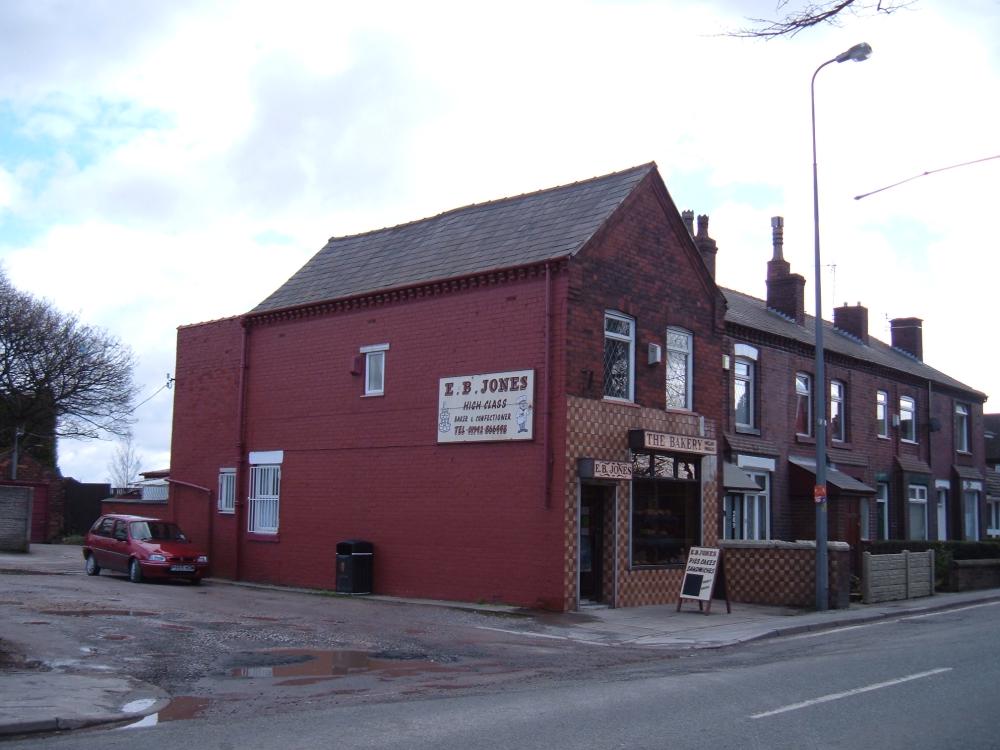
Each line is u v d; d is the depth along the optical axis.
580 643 15.47
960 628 17.33
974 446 40.44
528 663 13.34
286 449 24.52
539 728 8.74
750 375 27.69
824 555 20.14
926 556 23.98
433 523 20.86
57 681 11.06
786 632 17.05
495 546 19.67
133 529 24.38
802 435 29.20
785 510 28.14
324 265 26.34
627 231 20.78
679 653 14.59
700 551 19.64
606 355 20.28
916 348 40.41
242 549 25.33
